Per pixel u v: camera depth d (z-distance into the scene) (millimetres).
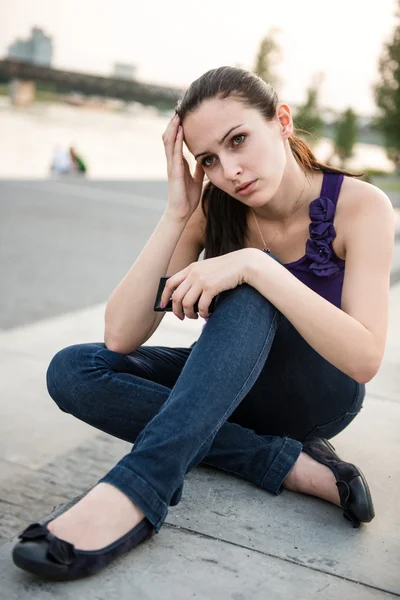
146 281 1757
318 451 1742
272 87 1649
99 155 29156
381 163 45906
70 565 1312
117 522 1368
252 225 1836
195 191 1842
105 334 1774
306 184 1747
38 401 2502
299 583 1387
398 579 1415
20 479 1878
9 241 6621
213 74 1586
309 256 1712
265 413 1812
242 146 1574
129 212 9203
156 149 37281
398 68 32031
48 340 3293
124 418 1699
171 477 1405
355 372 1537
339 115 45438
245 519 1626
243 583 1378
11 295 4445
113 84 88812
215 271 1563
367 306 1573
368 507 1569
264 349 1528
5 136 34594
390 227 1642
